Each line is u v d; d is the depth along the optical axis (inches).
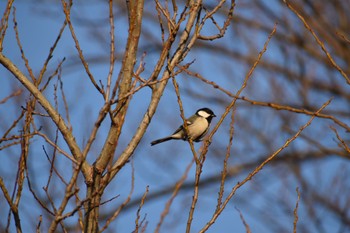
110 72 287.3
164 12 346.0
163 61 314.7
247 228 312.3
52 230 248.5
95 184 290.8
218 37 401.7
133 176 268.7
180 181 265.3
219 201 301.7
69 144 299.3
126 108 297.7
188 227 288.7
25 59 324.8
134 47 312.8
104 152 295.4
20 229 280.7
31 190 270.4
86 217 279.6
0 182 279.9
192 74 287.4
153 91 339.3
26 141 304.5
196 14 384.8
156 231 253.9
